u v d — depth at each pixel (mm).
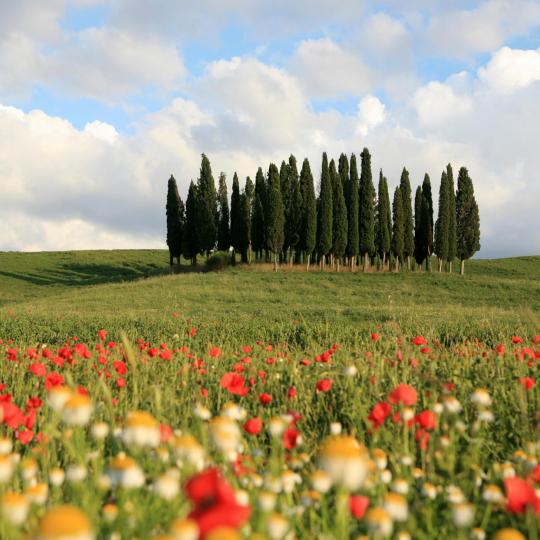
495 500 1685
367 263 44500
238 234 42750
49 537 787
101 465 1965
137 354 5410
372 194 40219
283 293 29344
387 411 2293
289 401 3625
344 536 1446
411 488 1983
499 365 4102
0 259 57156
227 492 978
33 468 1743
